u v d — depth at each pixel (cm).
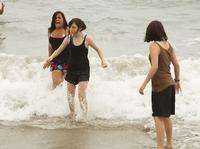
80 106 1328
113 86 1507
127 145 1089
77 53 1284
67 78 1314
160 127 990
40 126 1268
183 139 1123
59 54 1420
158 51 955
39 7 3703
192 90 1463
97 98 1425
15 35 2756
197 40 2572
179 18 3372
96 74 1648
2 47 2392
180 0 4097
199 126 1238
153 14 3525
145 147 1073
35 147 1075
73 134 1183
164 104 973
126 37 2703
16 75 1655
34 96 1465
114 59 1769
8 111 1398
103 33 2823
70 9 3628
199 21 3253
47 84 1526
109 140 1130
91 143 1106
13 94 1480
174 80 1027
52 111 1401
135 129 1231
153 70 941
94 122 1305
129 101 1425
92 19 3244
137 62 1750
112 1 4016
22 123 1305
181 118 1312
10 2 3888
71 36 1274
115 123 1292
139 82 1540
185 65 1692
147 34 970
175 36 2727
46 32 2833
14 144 1101
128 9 3722
